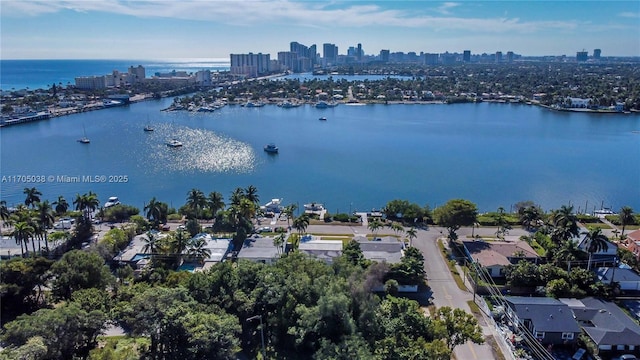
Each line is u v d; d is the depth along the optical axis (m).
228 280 79.81
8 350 58.62
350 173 196.88
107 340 72.06
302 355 73.12
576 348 76.75
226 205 144.62
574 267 99.88
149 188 175.38
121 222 133.12
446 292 93.00
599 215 141.38
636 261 103.00
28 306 83.06
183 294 72.94
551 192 172.75
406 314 72.06
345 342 66.00
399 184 182.75
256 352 74.00
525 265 94.31
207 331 63.97
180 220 134.38
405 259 95.81
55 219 130.50
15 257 94.62
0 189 172.88
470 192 173.38
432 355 62.78
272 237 116.81
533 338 77.69
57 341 64.50
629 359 72.88
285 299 77.25
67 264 84.19
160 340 65.56
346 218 134.75
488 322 82.56
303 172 197.62
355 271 84.56
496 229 127.31
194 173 194.25
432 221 132.75
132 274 95.62
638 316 84.75
